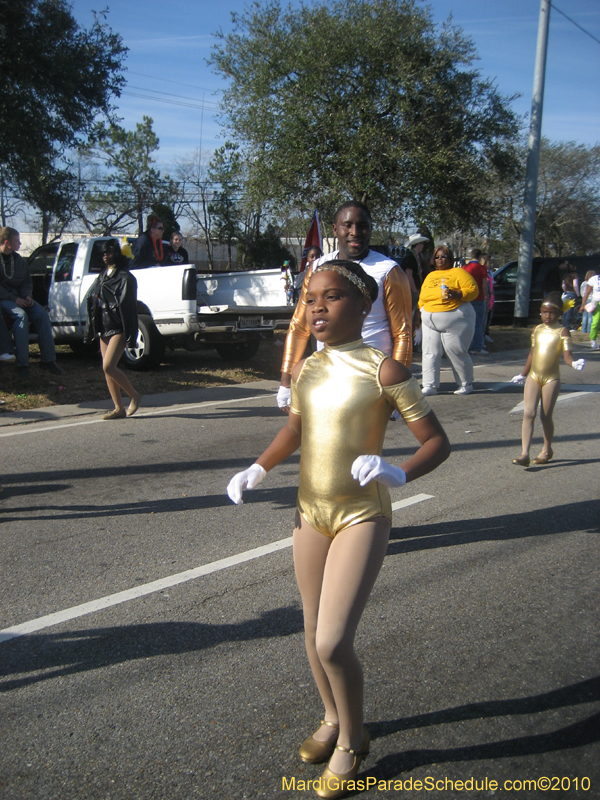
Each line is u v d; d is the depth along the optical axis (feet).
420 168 64.39
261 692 9.31
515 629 11.04
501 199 78.64
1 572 13.09
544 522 15.92
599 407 29.94
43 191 52.42
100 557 13.82
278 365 39.88
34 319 30.58
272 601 11.95
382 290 13.69
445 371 41.16
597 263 71.31
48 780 7.70
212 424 25.93
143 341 34.88
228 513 16.43
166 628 11.02
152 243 38.01
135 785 7.62
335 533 7.47
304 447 7.64
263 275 36.09
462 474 19.83
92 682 9.54
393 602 11.96
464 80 67.62
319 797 7.43
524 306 66.64
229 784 7.63
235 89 71.51
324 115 66.23
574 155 170.09
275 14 70.08
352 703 7.27
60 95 48.98
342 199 67.05
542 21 61.67
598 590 12.46
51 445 22.66
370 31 64.95
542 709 9.00
